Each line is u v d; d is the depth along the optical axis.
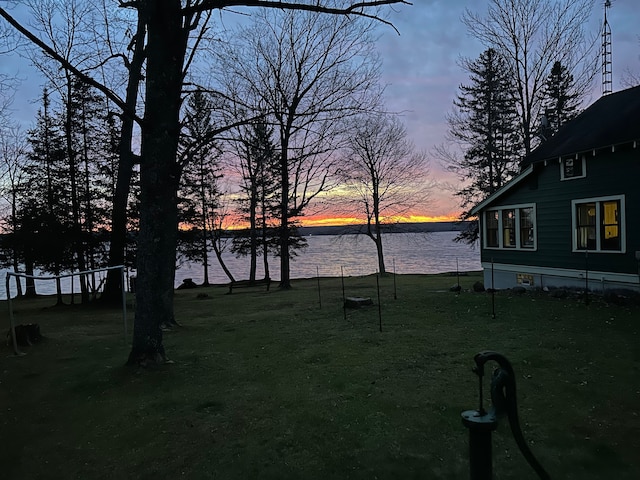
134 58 10.84
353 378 6.30
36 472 4.01
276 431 4.65
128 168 18.12
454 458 3.95
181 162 9.56
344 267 47.38
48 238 17.61
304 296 17.94
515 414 2.27
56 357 8.16
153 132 6.84
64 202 19.30
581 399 5.27
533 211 15.43
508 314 10.84
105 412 5.37
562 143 14.41
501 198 16.94
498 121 33.91
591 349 7.44
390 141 33.84
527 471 3.69
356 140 29.38
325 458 4.04
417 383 5.99
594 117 14.75
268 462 4.01
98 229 19.59
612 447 4.09
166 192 7.12
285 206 22.89
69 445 4.54
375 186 34.47
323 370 6.77
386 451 4.12
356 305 12.91
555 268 14.57
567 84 30.16
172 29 6.80
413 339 8.59
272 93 19.80
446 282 22.34
